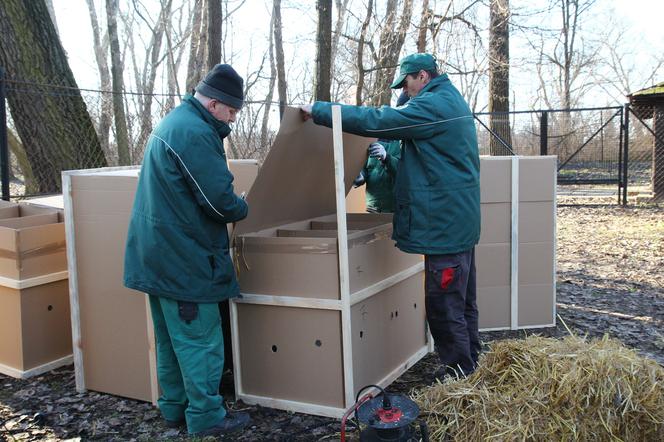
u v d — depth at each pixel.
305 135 3.03
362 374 3.22
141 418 3.23
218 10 9.07
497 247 4.55
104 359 3.50
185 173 2.75
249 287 3.24
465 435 2.69
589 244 8.27
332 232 3.43
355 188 4.61
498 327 4.62
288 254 3.11
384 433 2.52
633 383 2.54
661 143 12.82
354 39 10.84
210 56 9.14
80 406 3.37
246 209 2.94
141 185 2.89
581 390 2.52
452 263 3.11
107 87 21.62
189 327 2.88
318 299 3.06
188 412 2.97
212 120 2.86
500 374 2.83
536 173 4.50
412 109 2.96
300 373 3.19
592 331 4.54
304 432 2.99
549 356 2.69
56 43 7.34
